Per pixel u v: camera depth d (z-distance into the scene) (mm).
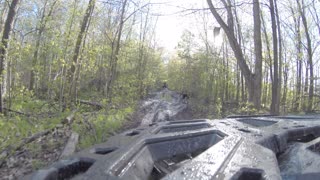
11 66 13180
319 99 19438
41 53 17406
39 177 1762
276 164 1957
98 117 11016
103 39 23078
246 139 2664
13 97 13047
